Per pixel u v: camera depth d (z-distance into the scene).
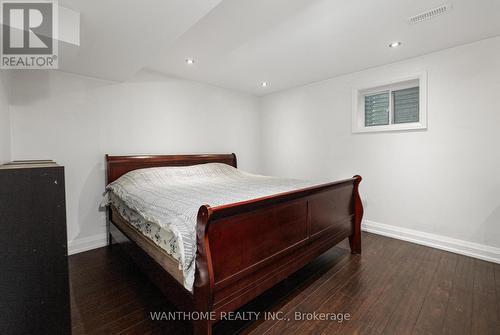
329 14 1.92
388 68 3.03
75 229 2.66
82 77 2.66
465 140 2.53
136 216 1.98
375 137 3.20
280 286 1.96
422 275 2.11
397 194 3.03
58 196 1.09
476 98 2.45
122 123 2.97
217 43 2.42
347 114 3.45
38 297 1.06
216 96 3.99
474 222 2.50
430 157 2.76
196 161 3.58
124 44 1.98
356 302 1.74
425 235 2.82
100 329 1.49
